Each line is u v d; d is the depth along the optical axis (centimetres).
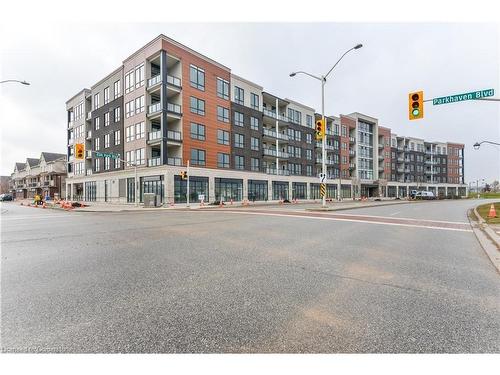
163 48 2970
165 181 2870
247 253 646
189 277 473
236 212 1838
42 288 423
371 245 738
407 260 588
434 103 1190
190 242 778
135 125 3284
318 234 910
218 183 3438
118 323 313
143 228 1083
